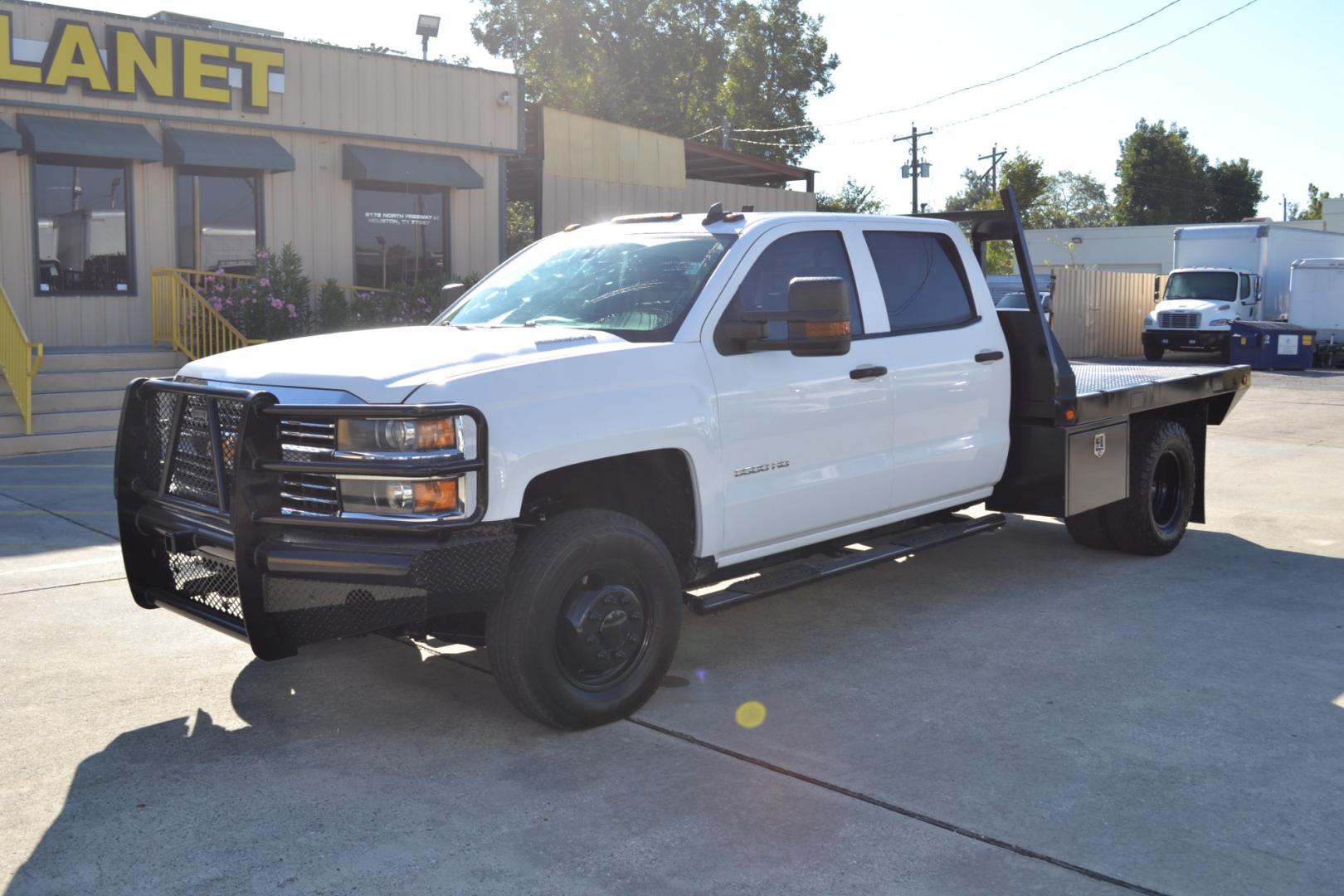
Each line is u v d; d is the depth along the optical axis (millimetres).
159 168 15352
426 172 17469
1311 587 6469
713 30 50656
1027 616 5887
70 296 14742
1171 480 7371
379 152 17281
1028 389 6324
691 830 3521
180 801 3750
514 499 3994
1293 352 26125
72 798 3768
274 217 16484
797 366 5031
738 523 4844
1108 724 4379
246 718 4484
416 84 17625
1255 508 8992
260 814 3650
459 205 18547
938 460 5785
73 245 14742
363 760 4082
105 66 14516
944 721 4418
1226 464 11406
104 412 12352
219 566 4344
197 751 4164
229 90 15578
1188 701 4625
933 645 5406
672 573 4496
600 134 21562
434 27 19719
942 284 5977
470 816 3627
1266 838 3465
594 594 4262
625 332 4711
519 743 4230
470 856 3371
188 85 15172
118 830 3543
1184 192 82000
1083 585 6512
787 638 5535
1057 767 3977
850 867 3293
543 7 47594
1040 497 6340
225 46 15461
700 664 5152
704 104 50062
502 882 3225
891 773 3936
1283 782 3857
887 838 3467
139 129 14922
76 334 14852
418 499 3869
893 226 5738
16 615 5855
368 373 4027
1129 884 3199
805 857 3354
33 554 7176
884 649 5348
